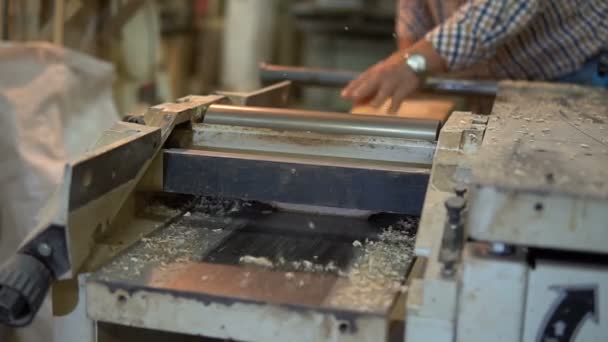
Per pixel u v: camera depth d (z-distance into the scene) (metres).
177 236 0.85
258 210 0.95
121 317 0.72
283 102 1.38
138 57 2.25
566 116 1.02
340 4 3.58
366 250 0.83
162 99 2.43
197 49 3.73
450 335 0.66
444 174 0.78
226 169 0.89
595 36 1.56
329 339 0.67
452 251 0.68
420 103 1.50
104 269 0.75
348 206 0.86
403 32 1.89
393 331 0.69
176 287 0.71
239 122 0.97
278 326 0.68
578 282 0.63
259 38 3.55
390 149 0.90
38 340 1.47
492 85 1.47
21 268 0.70
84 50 2.10
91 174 0.74
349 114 0.96
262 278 0.74
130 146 0.82
